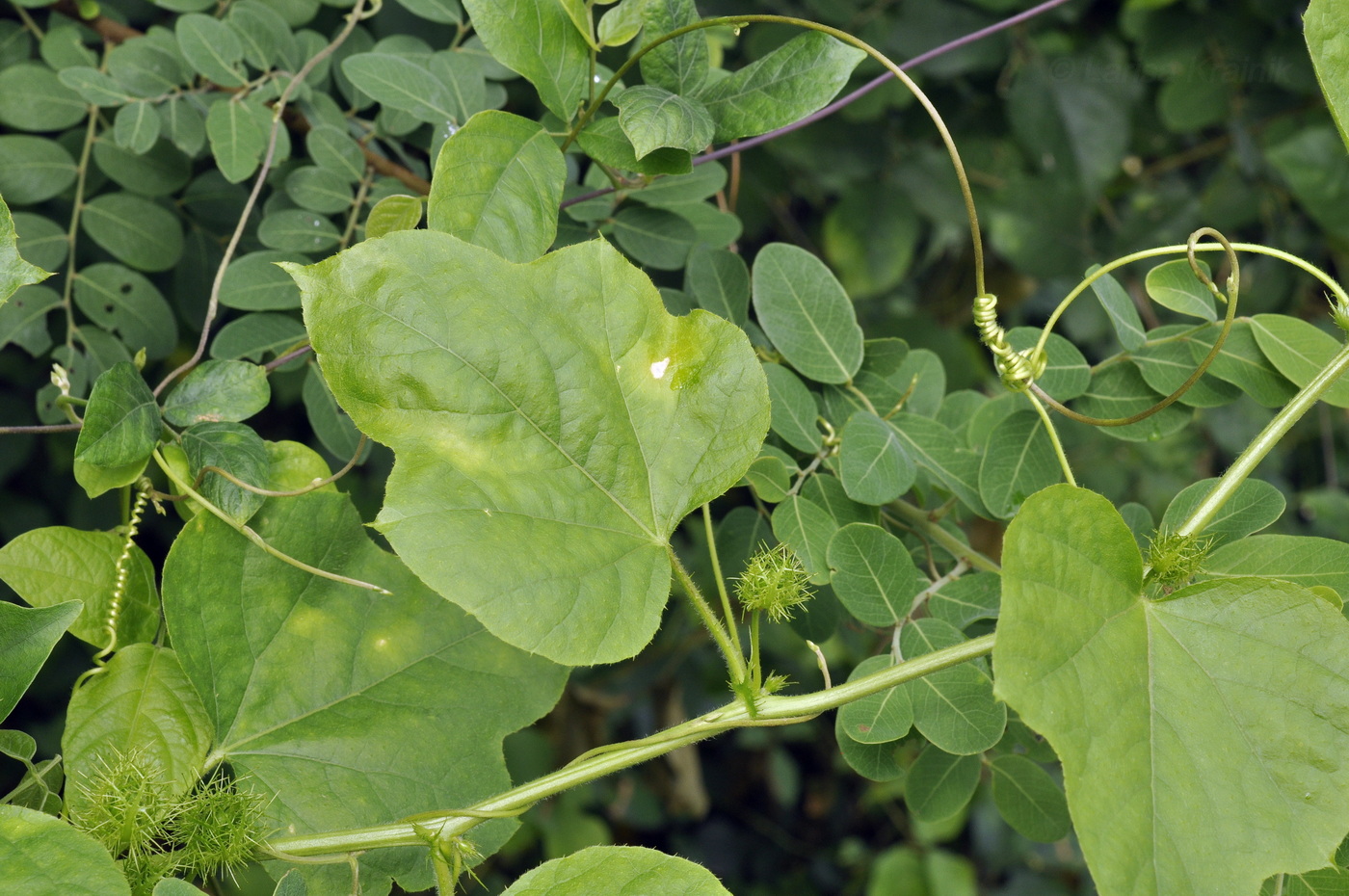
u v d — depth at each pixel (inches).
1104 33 39.8
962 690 22.1
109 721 21.1
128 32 25.6
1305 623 19.8
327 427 24.2
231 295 23.9
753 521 24.0
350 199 24.7
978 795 58.8
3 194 24.8
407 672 21.6
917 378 24.2
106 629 21.4
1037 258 41.9
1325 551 21.5
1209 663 19.8
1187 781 19.4
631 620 20.2
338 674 21.5
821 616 23.6
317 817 21.1
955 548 23.8
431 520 19.9
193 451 21.5
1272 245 41.9
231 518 21.3
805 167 38.9
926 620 22.6
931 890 56.6
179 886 19.6
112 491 28.5
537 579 20.0
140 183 25.3
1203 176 43.9
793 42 22.0
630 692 47.4
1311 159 38.1
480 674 21.7
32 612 20.0
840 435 23.6
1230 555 21.7
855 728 21.9
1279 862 19.3
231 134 23.9
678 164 22.0
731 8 33.7
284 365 24.1
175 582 21.1
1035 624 19.4
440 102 23.9
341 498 21.7
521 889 20.0
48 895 19.3
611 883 20.1
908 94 38.3
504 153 21.4
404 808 21.3
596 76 22.8
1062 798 23.2
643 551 20.5
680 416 20.7
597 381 20.6
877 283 41.7
